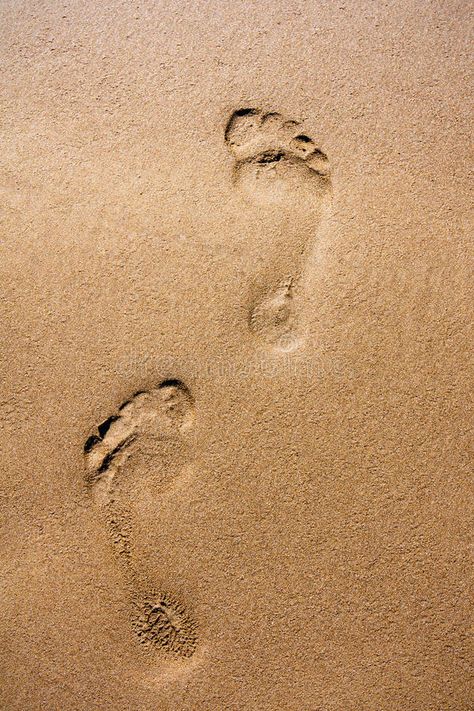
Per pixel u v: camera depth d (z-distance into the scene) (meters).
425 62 1.30
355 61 1.30
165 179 1.29
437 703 1.27
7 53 1.30
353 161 1.29
